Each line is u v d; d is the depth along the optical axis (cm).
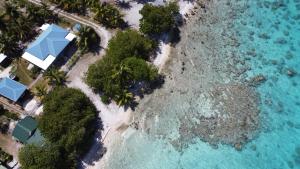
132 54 8638
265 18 9356
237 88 8250
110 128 8100
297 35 8962
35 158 7194
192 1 9875
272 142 7525
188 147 7688
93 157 7812
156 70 8412
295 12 9375
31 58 9000
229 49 8912
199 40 9156
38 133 7944
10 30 9569
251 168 7294
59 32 9281
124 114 8250
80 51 9269
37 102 8600
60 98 7875
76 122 7612
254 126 7725
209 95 8256
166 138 7862
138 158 7700
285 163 7281
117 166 7656
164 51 9050
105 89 8250
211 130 7794
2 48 9231
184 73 8662
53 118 7594
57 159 7275
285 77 8312
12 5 10212
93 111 8081
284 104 7956
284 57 8625
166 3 9819
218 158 7488
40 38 9225
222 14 9569
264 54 8725
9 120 8419
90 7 9850
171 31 9344
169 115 8131
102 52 9206
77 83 8812
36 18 9888
